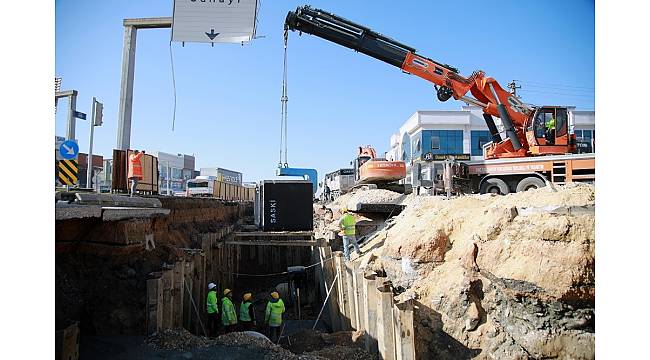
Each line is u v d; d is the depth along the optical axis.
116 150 13.03
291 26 15.80
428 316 8.45
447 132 39.38
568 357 6.97
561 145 16.12
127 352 7.80
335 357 8.58
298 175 18.02
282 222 16.36
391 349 7.71
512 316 7.73
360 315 9.80
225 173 71.44
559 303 7.12
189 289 10.98
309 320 13.84
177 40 9.84
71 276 8.83
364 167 22.77
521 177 16.66
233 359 7.75
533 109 16.83
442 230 9.98
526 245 7.74
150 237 10.24
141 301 8.87
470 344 7.94
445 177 16.77
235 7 9.80
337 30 15.97
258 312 15.52
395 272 10.24
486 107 16.97
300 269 16.72
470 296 8.32
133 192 12.59
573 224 7.34
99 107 12.38
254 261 23.75
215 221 20.02
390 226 14.38
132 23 12.74
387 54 16.20
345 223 13.19
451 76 16.64
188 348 8.14
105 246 9.16
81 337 8.25
